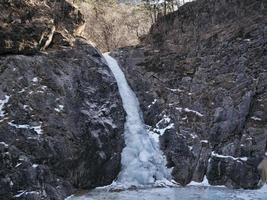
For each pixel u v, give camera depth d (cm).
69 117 1328
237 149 1363
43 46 1395
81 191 1292
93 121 1393
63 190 1218
